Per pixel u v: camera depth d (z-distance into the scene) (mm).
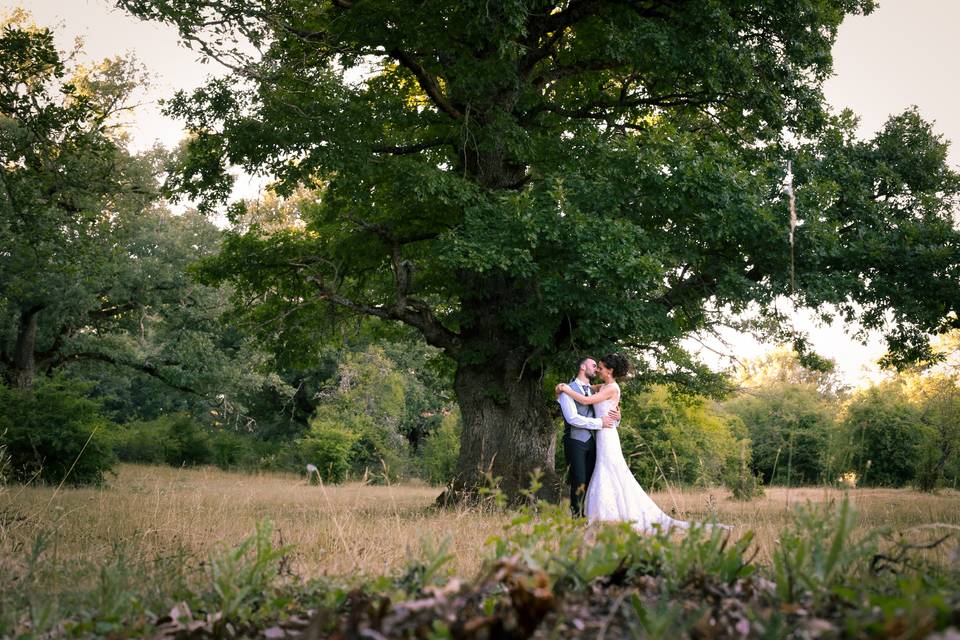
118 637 2770
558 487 15711
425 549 3316
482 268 13258
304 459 38406
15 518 6719
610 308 13484
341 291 19203
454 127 16016
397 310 16531
